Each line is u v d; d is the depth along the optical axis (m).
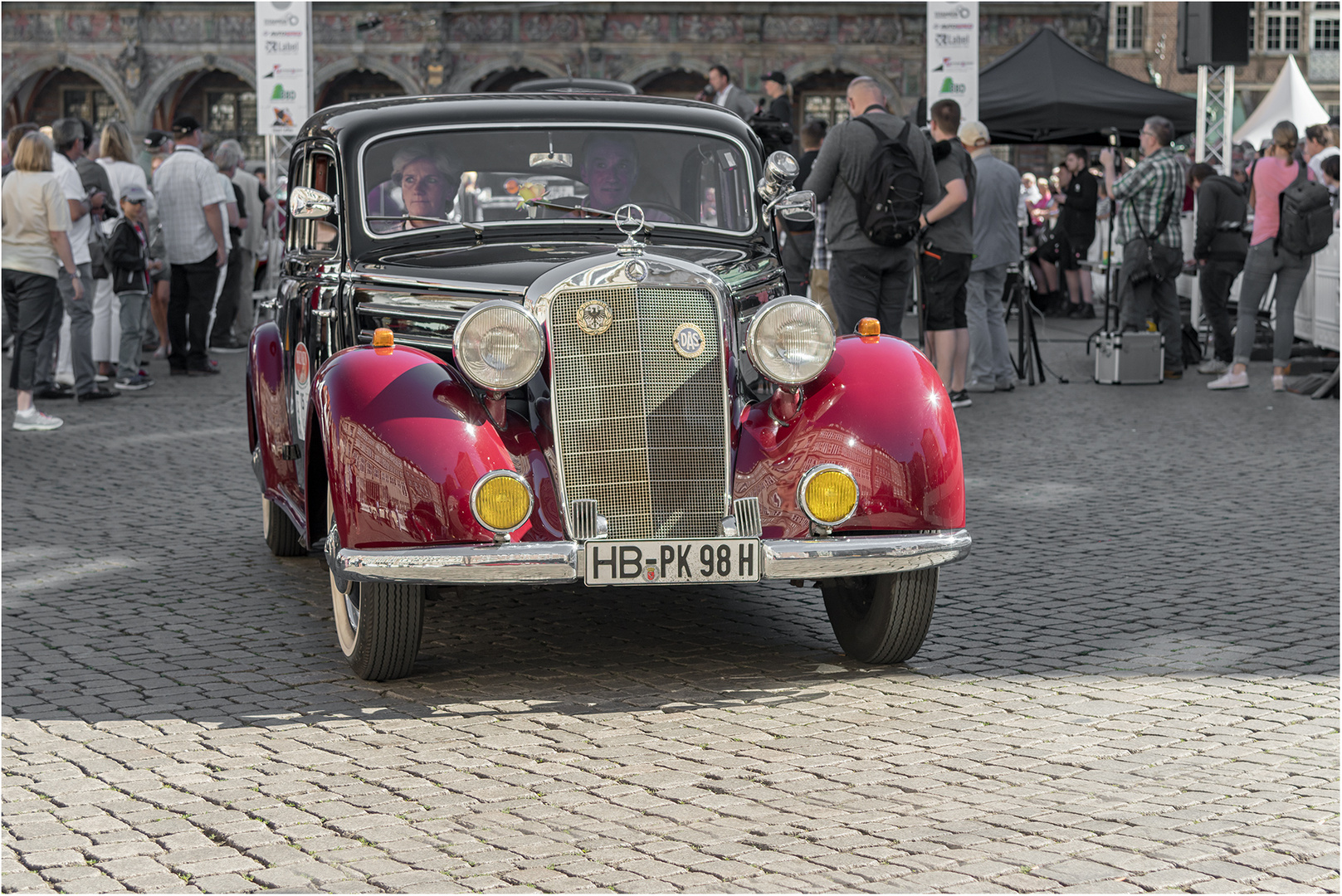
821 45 44.59
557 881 3.37
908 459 4.80
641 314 4.73
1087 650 5.36
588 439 4.73
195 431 10.99
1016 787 3.97
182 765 4.21
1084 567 6.68
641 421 4.72
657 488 4.73
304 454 5.24
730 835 3.64
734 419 4.88
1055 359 15.47
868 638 5.13
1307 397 12.46
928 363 5.05
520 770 4.14
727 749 4.30
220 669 5.19
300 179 6.47
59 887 3.38
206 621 5.85
